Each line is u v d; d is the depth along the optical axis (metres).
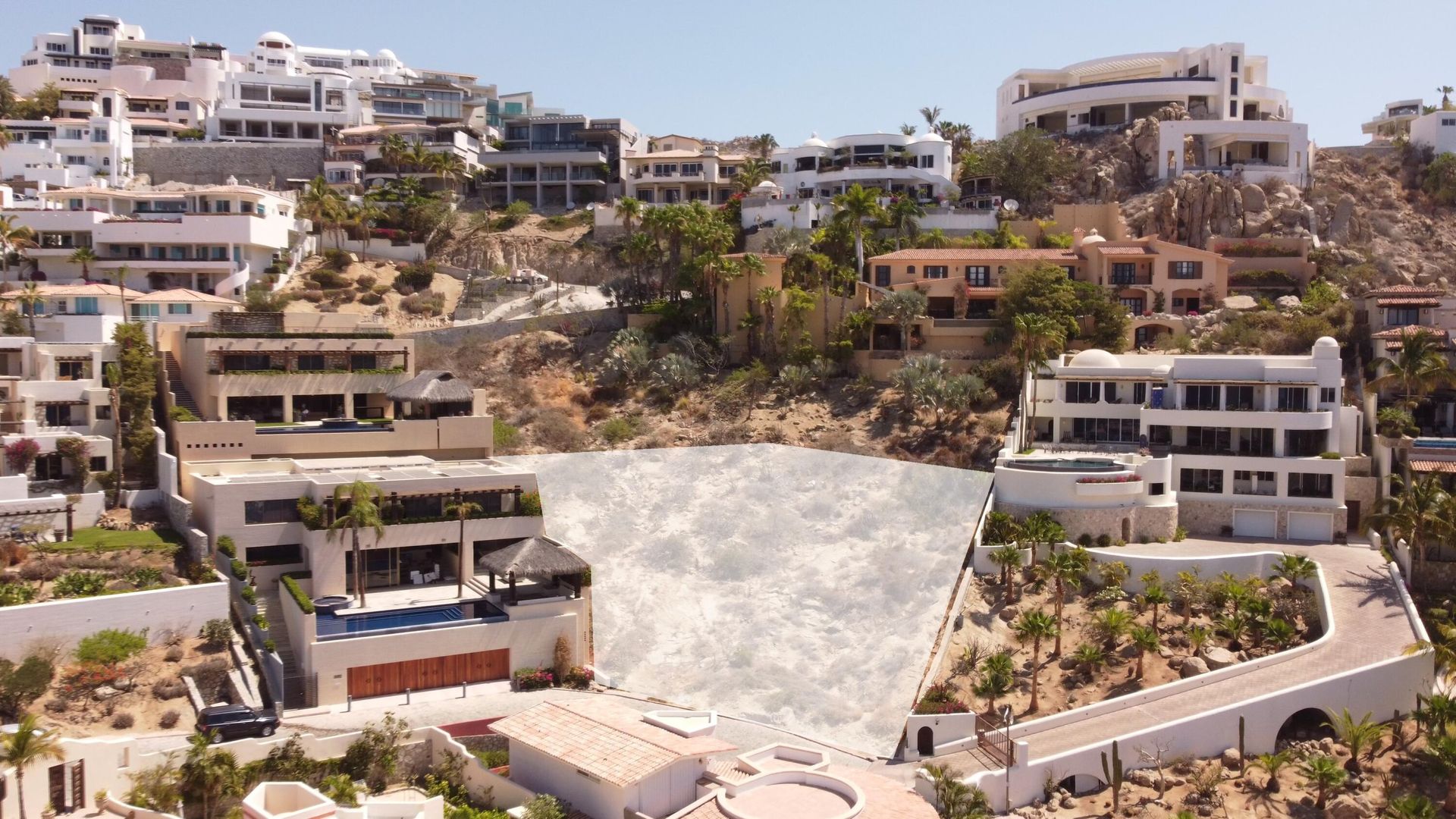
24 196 143.88
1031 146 148.50
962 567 74.94
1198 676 64.75
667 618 74.00
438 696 65.06
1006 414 95.69
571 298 130.38
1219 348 104.62
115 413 78.75
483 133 185.12
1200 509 85.25
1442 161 143.12
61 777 46.91
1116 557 75.88
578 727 53.59
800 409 103.25
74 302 106.12
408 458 84.38
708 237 116.94
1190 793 56.94
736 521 80.94
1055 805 56.41
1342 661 64.50
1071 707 64.81
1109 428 92.81
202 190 135.25
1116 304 110.00
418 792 53.88
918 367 99.62
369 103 197.25
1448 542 72.69
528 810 48.81
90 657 58.12
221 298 118.25
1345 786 57.34
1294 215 132.12
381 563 74.12
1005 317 108.12
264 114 184.75
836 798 48.34
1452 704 58.47
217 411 85.00
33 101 181.88
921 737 61.28
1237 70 154.38
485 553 76.62
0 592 61.06
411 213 147.62
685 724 55.22
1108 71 169.75
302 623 64.50
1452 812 55.66
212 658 61.97
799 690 67.38
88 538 72.00
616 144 172.00
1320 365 87.25
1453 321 100.06
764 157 168.75
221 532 70.81
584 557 78.25
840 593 74.50
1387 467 84.12
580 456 84.56
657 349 114.50
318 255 141.62
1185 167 144.25
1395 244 134.00
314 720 60.56
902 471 82.44
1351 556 78.69
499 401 108.88
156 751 52.44
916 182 150.50
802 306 110.62
